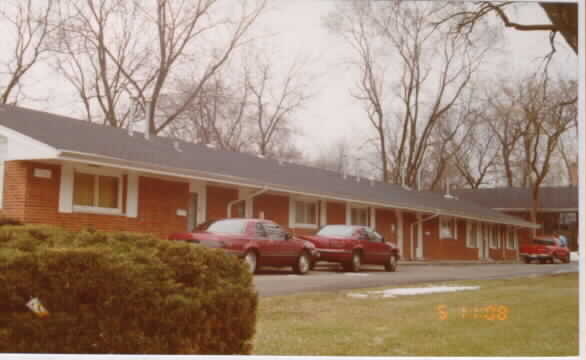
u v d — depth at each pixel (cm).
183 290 500
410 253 3656
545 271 2742
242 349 552
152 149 2188
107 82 3872
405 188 4209
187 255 524
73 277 454
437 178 5838
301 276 1880
